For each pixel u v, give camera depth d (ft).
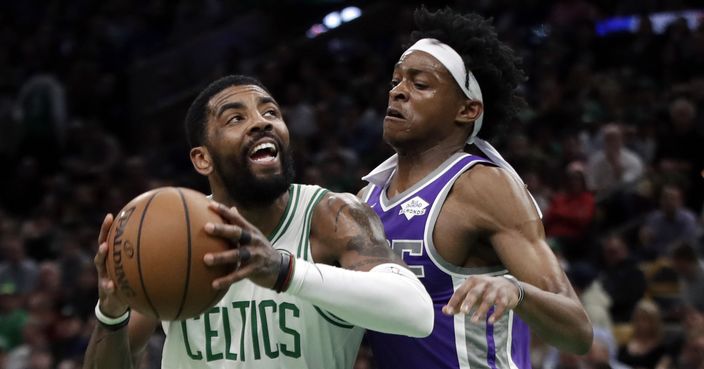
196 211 13.78
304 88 56.03
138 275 13.67
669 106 46.26
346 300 14.07
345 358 16.30
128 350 16.22
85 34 67.56
